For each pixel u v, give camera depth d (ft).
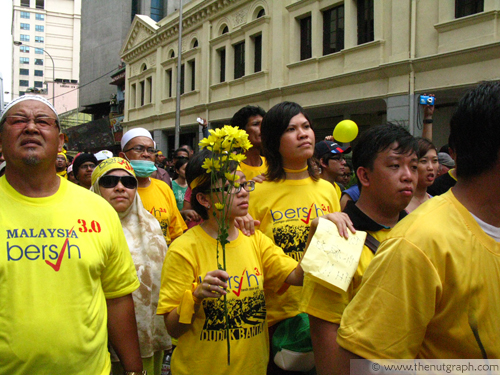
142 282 8.03
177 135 50.37
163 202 11.80
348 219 5.59
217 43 54.80
